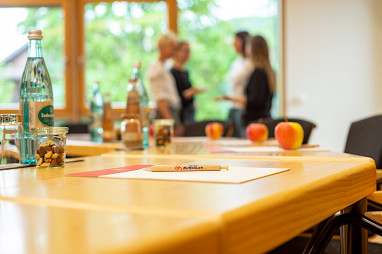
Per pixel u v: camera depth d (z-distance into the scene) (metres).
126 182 0.73
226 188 0.64
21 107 1.10
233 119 4.76
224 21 5.03
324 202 0.69
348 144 1.95
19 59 4.84
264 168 0.87
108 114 2.14
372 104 5.07
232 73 4.76
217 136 2.24
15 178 0.82
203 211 0.47
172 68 4.48
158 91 4.25
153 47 4.93
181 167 0.84
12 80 4.84
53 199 0.58
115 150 1.60
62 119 4.91
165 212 0.48
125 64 4.95
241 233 0.46
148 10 4.91
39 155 0.98
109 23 4.91
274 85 4.62
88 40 4.92
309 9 5.06
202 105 5.06
